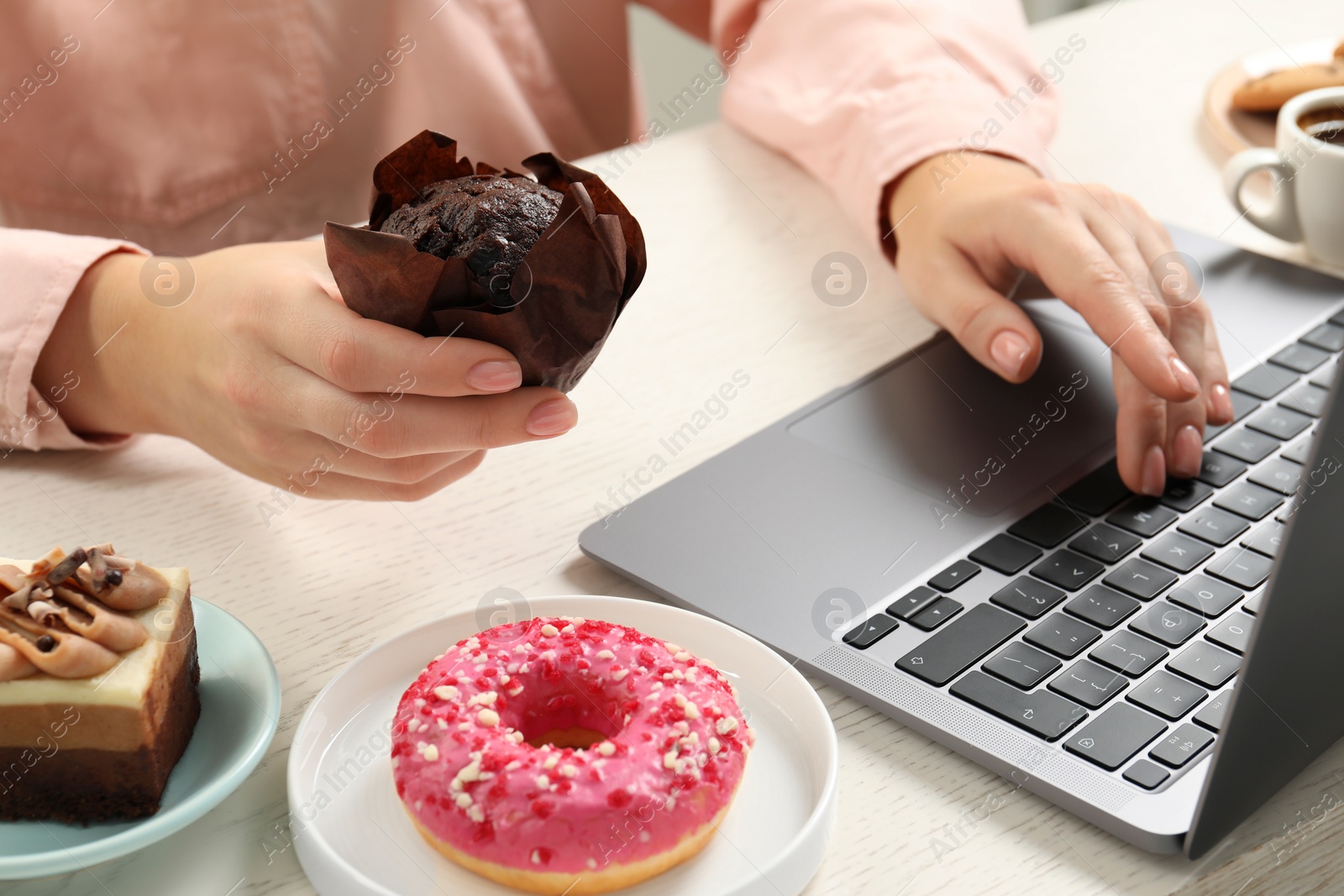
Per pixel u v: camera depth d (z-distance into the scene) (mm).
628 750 420
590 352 490
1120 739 444
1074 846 418
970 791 445
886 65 968
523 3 1309
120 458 707
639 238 481
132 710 425
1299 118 868
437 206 469
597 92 1391
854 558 563
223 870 423
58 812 445
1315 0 1329
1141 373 599
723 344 810
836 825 430
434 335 489
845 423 684
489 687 453
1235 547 556
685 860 413
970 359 750
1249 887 423
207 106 1115
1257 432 657
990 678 480
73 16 1064
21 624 449
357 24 1160
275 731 458
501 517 642
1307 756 438
